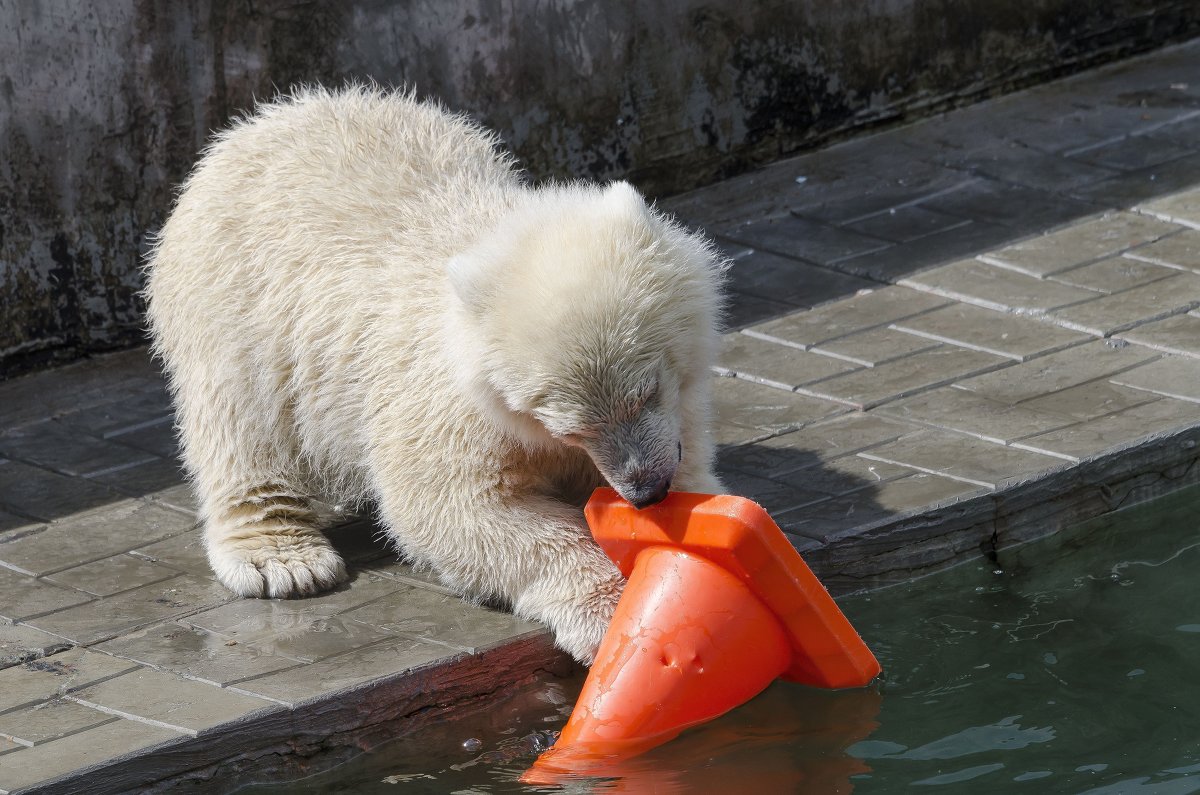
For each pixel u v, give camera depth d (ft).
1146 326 39.11
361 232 30.48
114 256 43.55
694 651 25.30
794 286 43.80
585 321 24.80
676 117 51.31
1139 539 32.04
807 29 52.70
